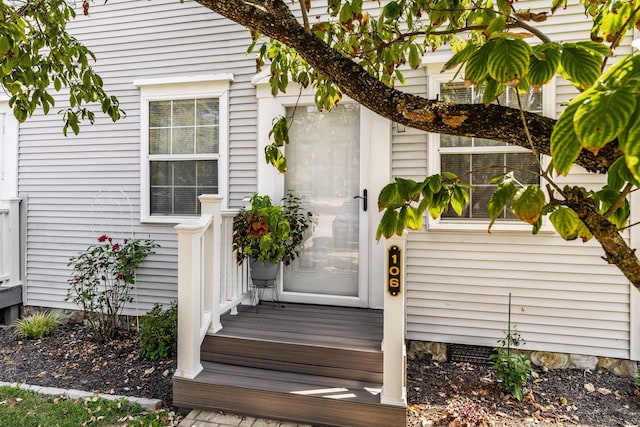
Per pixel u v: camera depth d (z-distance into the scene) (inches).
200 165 165.3
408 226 43.1
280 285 153.6
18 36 81.9
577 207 31.8
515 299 136.8
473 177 138.7
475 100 136.6
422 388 121.0
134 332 169.3
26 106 94.3
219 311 120.4
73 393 115.1
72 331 172.1
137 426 97.9
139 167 171.3
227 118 160.7
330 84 93.7
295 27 50.2
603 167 31.9
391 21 80.9
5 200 181.3
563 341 133.4
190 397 101.3
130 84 170.9
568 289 132.8
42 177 183.6
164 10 166.7
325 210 152.5
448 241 141.6
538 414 106.6
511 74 29.0
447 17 66.5
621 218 37.7
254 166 158.9
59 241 181.9
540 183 132.3
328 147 152.1
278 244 137.3
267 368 109.5
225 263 131.9
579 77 29.9
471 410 102.9
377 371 102.2
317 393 95.5
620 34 35.6
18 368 136.2
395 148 145.6
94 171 176.7
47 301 184.7
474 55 31.9
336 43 91.9
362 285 146.2
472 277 140.0
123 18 170.7
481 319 139.4
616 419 104.3
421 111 40.7
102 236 162.2
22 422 99.6
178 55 165.6
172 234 167.8
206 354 114.4
